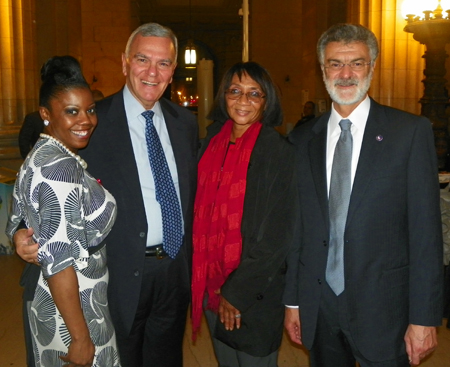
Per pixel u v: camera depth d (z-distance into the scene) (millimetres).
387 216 2012
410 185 1975
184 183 2498
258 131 2418
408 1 4938
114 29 13195
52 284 1810
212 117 2604
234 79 2428
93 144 2332
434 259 1957
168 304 2549
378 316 2041
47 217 1796
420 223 1961
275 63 13672
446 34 4625
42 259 1790
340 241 2092
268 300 2387
